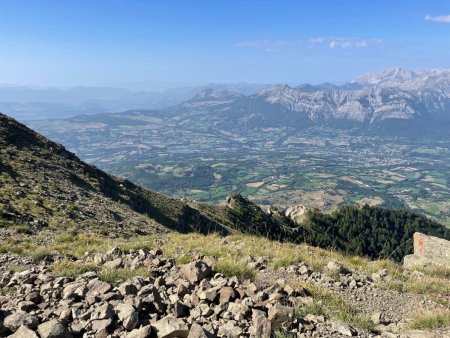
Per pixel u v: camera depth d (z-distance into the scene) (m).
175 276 10.35
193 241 18.03
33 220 24.05
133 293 8.58
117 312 7.14
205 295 8.38
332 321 8.20
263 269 13.23
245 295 8.88
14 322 6.45
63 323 6.79
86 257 14.78
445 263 17.77
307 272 13.02
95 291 8.37
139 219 35.66
